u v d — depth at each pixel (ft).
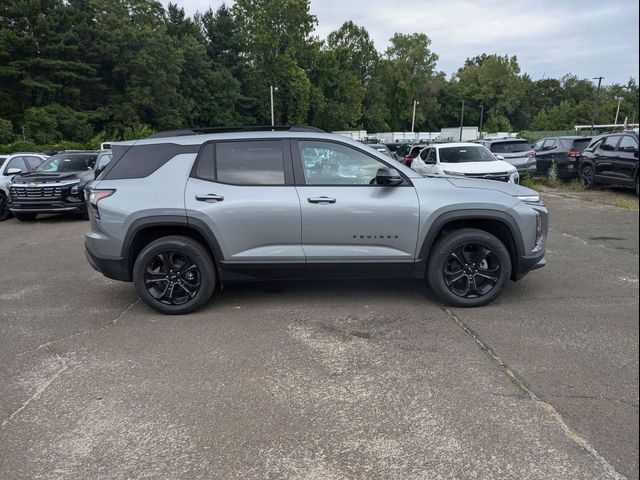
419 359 12.41
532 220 15.88
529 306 16.16
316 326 14.76
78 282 20.57
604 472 8.15
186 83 185.37
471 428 9.43
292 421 9.82
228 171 15.89
